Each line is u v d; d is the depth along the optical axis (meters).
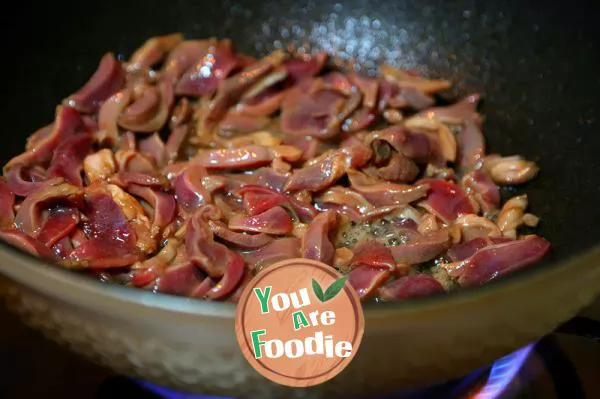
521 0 0.71
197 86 0.73
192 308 0.53
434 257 0.64
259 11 0.77
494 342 0.56
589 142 0.68
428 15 0.75
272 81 0.72
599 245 0.56
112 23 0.74
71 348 0.58
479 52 0.73
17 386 0.60
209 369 0.56
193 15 0.76
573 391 0.60
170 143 0.70
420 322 0.54
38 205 0.63
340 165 0.67
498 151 0.71
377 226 0.66
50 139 0.68
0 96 0.70
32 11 0.71
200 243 0.62
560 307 0.56
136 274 0.62
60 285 0.54
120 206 0.64
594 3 0.68
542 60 0.71
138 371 0.57
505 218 0.66
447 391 0.60
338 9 0.76
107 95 0.72
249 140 0.71
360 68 0.76
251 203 0.65
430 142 0.69
